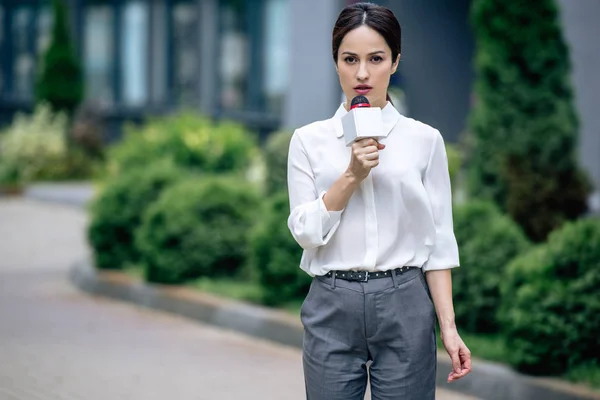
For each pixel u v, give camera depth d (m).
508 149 9.49
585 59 13.49
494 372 6.71
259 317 8.86
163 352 8.35
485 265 7.71
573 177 9.45
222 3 24.38
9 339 8.82
